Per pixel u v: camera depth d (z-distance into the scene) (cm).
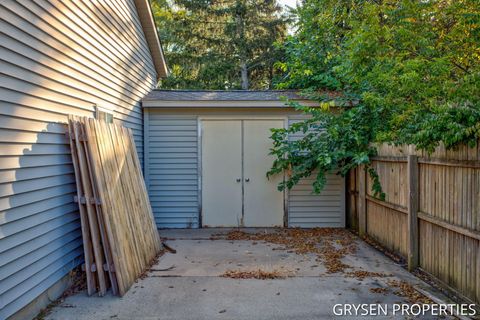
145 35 677
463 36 361
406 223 437
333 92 709
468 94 300
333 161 589
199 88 1402
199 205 656
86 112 403
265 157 657
